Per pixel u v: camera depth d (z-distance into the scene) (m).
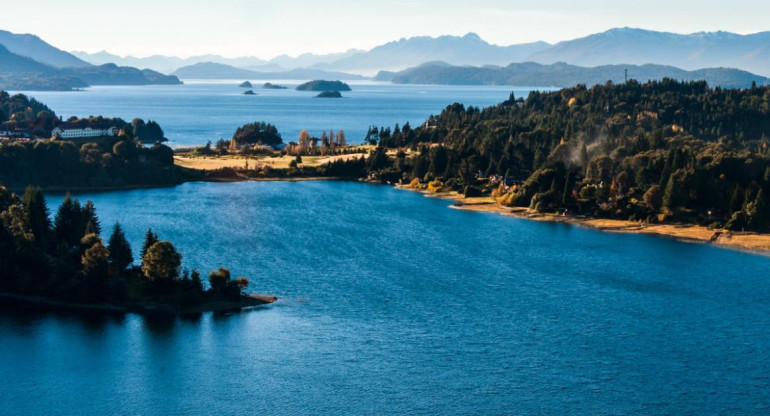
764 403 150.12
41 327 178.75
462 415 143.75
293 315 189.75
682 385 157.00
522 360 166.75
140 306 191.50
